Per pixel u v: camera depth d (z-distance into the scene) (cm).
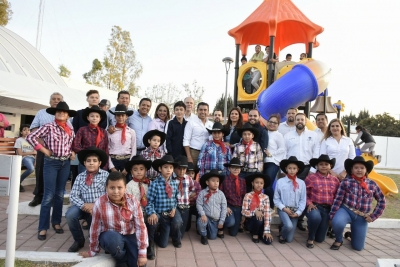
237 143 588
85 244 446
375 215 491
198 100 3114
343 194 506
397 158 2503
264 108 810
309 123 876
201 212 496
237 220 537
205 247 478
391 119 4269
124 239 374
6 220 538
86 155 426
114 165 528
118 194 359
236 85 1111
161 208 458
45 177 461
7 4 2428
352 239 503
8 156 300
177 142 588
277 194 532
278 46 1234
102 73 3675
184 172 492
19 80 1243
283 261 436
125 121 566
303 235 568
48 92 1290
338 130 570
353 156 573
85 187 425
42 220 457
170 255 439
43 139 457
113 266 380
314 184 531
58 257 366
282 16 1039
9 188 298
